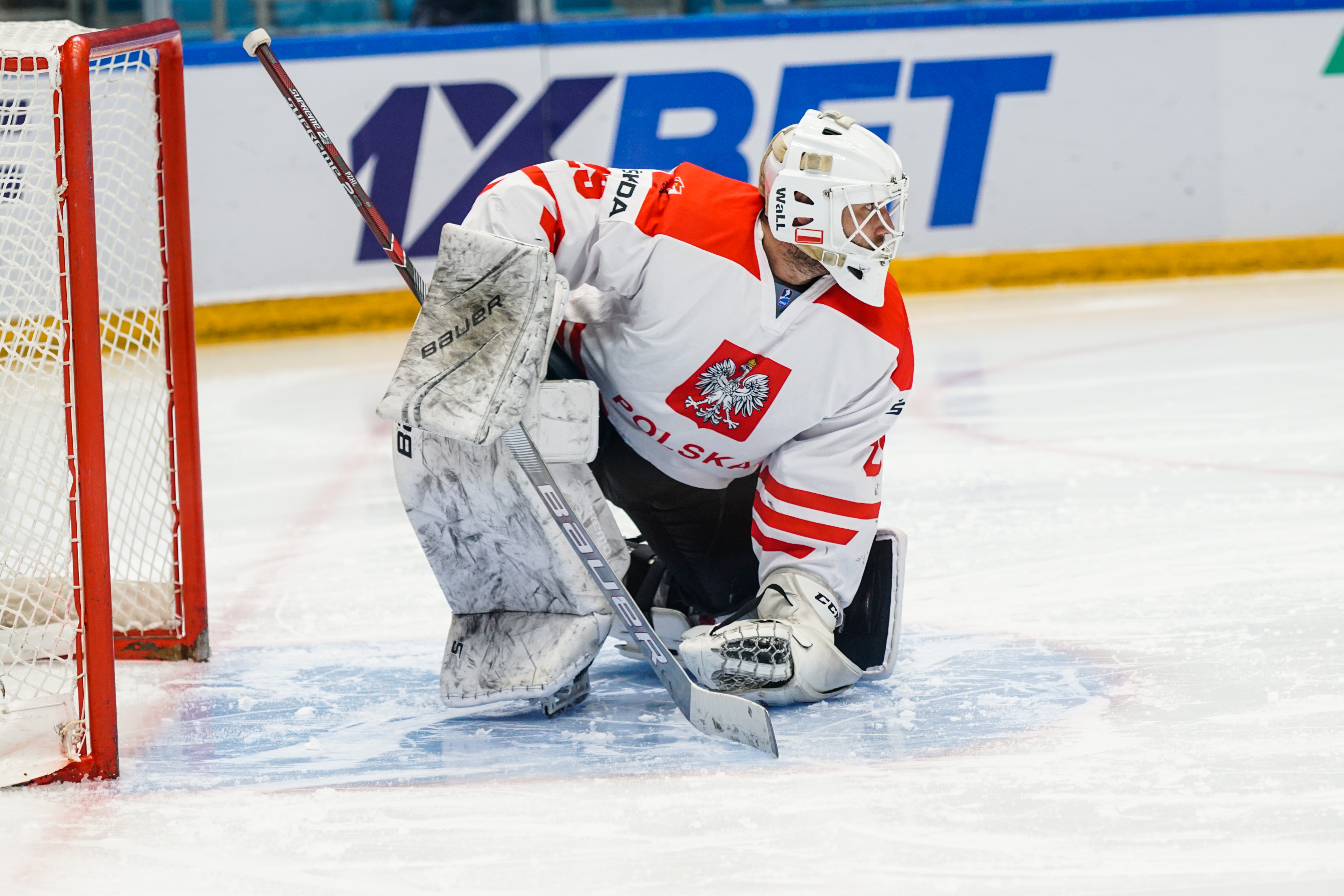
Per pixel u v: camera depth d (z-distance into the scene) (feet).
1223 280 74.84
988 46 73.92
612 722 20.52
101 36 19.61
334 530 34.32
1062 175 75.36
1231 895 14.21
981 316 67.46
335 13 74.33
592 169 20.57
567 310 21.68
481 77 71.00
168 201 23.68
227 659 24.45
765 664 20.15
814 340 20.34
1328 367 49.70
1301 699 19.98
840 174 19.10
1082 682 21.27
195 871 15.58
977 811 16.48
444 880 15.11
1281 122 75.51
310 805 17.44
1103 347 56.95
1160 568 27.58
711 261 20.04
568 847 15.84
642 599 24.07
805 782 17.61
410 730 20.40
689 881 14.88
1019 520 32.22
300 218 70.33
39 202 18.99
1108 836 15.67
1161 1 73.92
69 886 15.30
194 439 23.94
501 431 17.97
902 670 22.40
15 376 20.18
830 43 73.10
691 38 72.28
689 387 20.92
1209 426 41.70
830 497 21.07
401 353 64.59
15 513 27.45
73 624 19.03
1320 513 31.27
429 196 71.46
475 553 20.35
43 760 18.80
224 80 68.44
